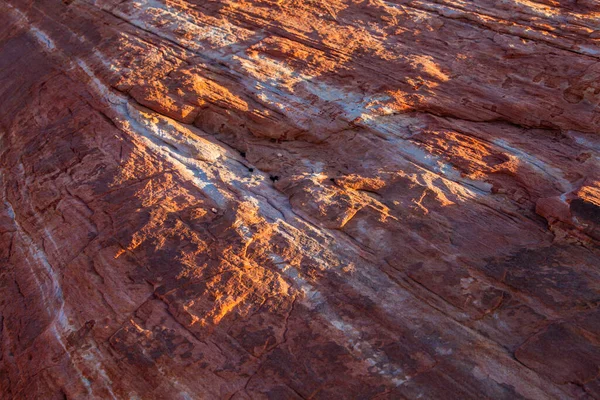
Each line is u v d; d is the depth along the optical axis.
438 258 6.59
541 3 9.72
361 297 6.37
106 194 7.89
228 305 6.50
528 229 6.78
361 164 8.02
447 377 5.66
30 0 12.44
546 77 8.47
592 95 8.12
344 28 9.78
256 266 6.81
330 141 8.45
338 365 5.91
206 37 9.88
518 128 8.23
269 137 8.69
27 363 6.82
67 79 10.12
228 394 5.91
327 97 8.76
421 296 6.31
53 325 6.94
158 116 8.81
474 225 6.88
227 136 8.87
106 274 7.07
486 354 5.76
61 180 8.45
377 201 7.36
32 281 7.65
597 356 5.52
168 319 6.53
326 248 6.91
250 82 9.06
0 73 11.37
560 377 5.49
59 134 9.20
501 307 6.09
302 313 6.34
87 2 11.51
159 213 7.46
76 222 7.78
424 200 7.22
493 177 7.45
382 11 9.99
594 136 7.80
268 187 7.88
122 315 6.68
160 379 6.14
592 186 6.89
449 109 8.41
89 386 6.33
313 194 7.49
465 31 9.41
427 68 8.84
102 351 6.49
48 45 11.15
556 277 6.18
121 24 10.68
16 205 8.70
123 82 9.24
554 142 7.89
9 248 8.29
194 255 6.99
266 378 5.96
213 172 8.09
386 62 9.04
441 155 7.79
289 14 10.12
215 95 8.91
